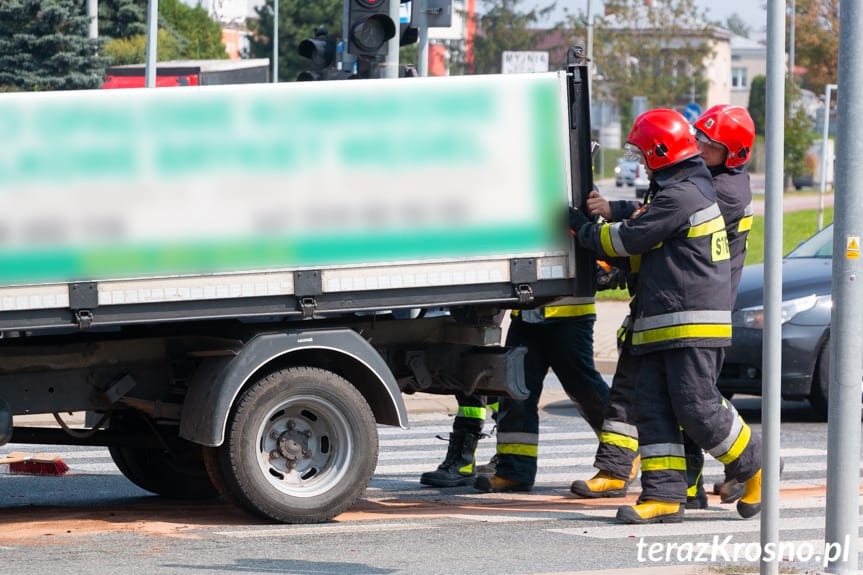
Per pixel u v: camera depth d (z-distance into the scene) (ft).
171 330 45.85
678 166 44.19
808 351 73.15
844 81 34.01
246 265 43.57
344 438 45.88
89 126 42.22
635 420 46.09
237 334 45.16
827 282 74.74
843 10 34.01
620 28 415.44
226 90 43.32
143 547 41.34
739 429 45.14
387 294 44.86
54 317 42.11
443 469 55.16
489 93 45.37
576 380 53.31
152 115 42.73
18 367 44.52
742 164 48.24
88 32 198.29
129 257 42.63
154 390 46.42
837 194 34.27
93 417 50.52
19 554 40.27
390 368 49.24
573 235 46.19
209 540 42.47
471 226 45.34
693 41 436.35
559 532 43.88
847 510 34.71
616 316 127.13
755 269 77.97
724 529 44.55
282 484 45.37
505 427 53.47
